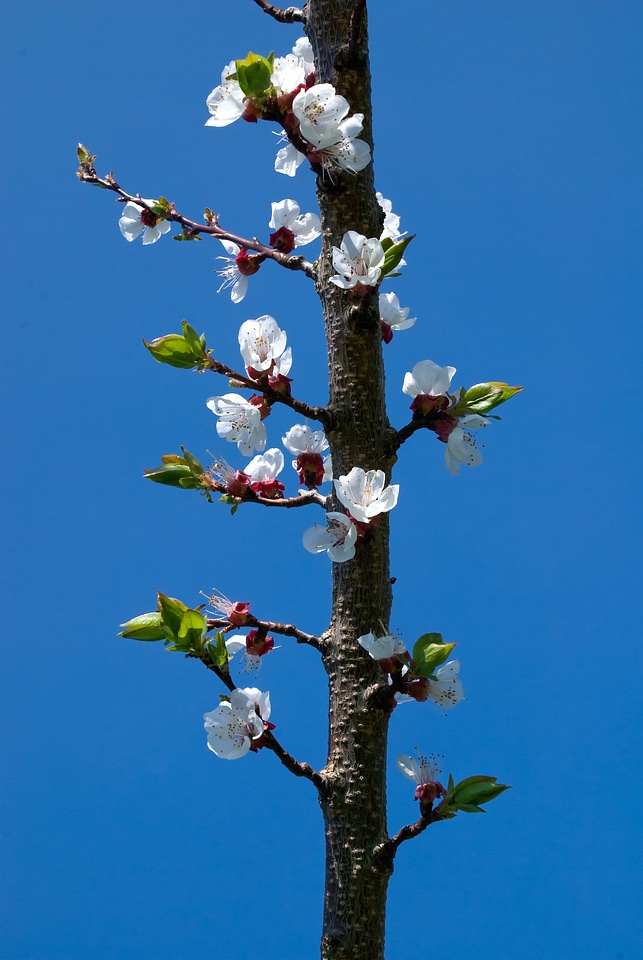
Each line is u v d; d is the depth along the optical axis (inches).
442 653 79.5
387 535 81.2
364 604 80.9
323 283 82.0
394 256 81.2
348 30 82.0
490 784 79.8
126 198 86.1
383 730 80.7
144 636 80.7
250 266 84.6
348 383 81.4
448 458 81.8
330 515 80.4
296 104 80.8
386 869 80.2
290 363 81.9
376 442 81.5
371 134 82.1
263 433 81.9
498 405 81.6
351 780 80.4
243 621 81.6
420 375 81.8
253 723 80.7
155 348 81.6
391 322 83.9
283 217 84.9
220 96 82.1
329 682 81.1
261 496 82.6
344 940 80.0
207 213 85.4
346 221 81.8
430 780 80.4
